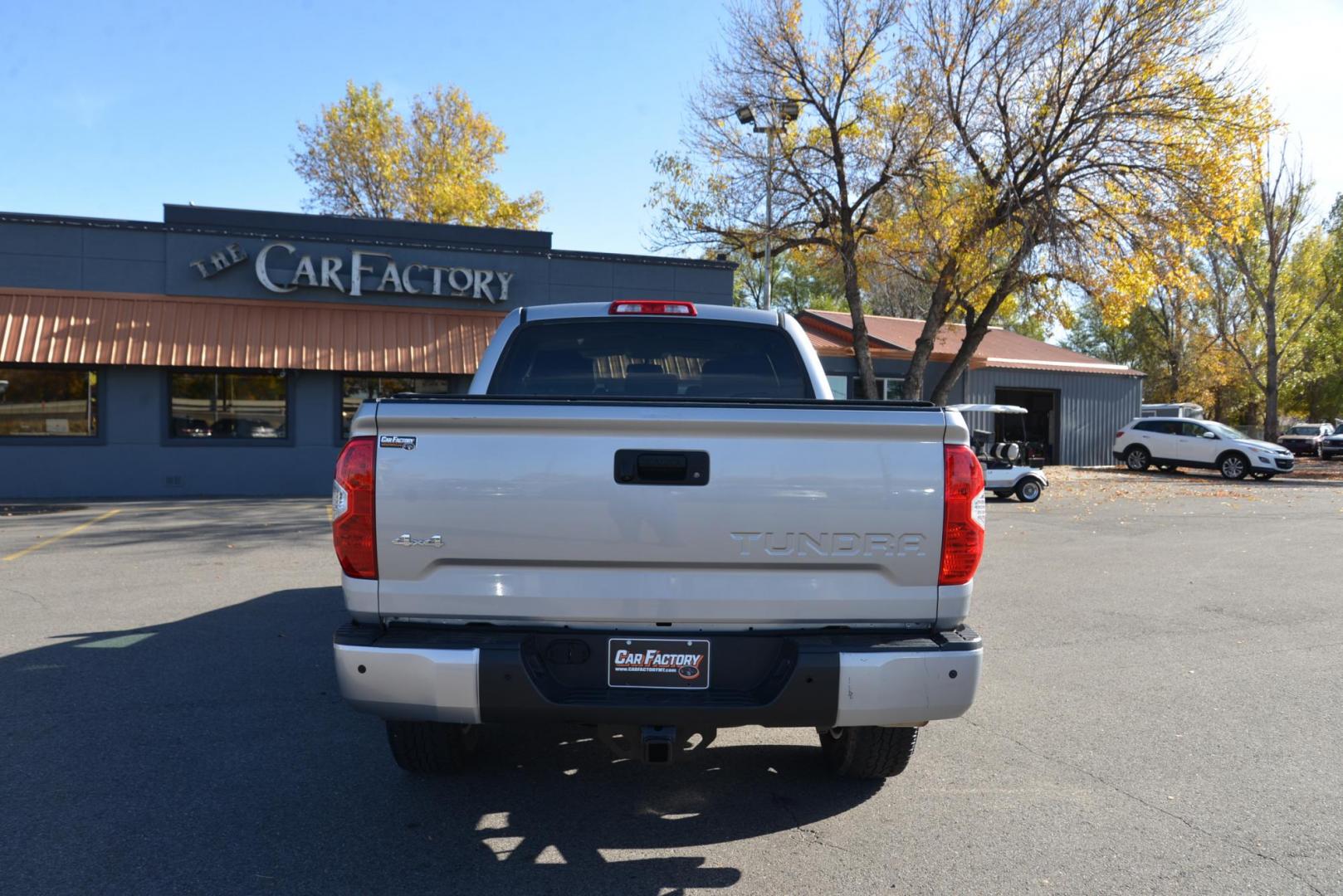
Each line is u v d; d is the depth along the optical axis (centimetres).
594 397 306
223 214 1820
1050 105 2122
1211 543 1265
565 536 301
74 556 1031
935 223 2128
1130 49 2069
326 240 1830
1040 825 364
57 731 459
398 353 1839
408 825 358
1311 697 543
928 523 305
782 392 474
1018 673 593
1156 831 359
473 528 301
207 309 1759
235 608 754
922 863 330
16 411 1698
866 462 304
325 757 428
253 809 370
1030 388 3322
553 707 298
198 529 1266
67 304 1673
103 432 1736
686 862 329
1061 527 1462
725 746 459
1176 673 594
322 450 1850
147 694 520
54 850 331
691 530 301
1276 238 3903
